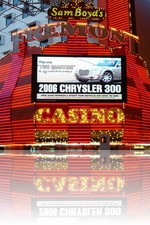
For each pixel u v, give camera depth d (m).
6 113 28.64
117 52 29.98
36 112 26.98
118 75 27.84
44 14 43.09
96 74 27.72
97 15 29.36
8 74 30.41
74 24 29.50
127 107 27.95
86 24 28.95
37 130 26.89
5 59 31.70
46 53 28.45
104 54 28.94
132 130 28.23
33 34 29.31
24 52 29.84
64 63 27.69
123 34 30.11
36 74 27.36
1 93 29.70
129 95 28.55
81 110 27.38
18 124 27.88
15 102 28.34
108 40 32.09
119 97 27.59
